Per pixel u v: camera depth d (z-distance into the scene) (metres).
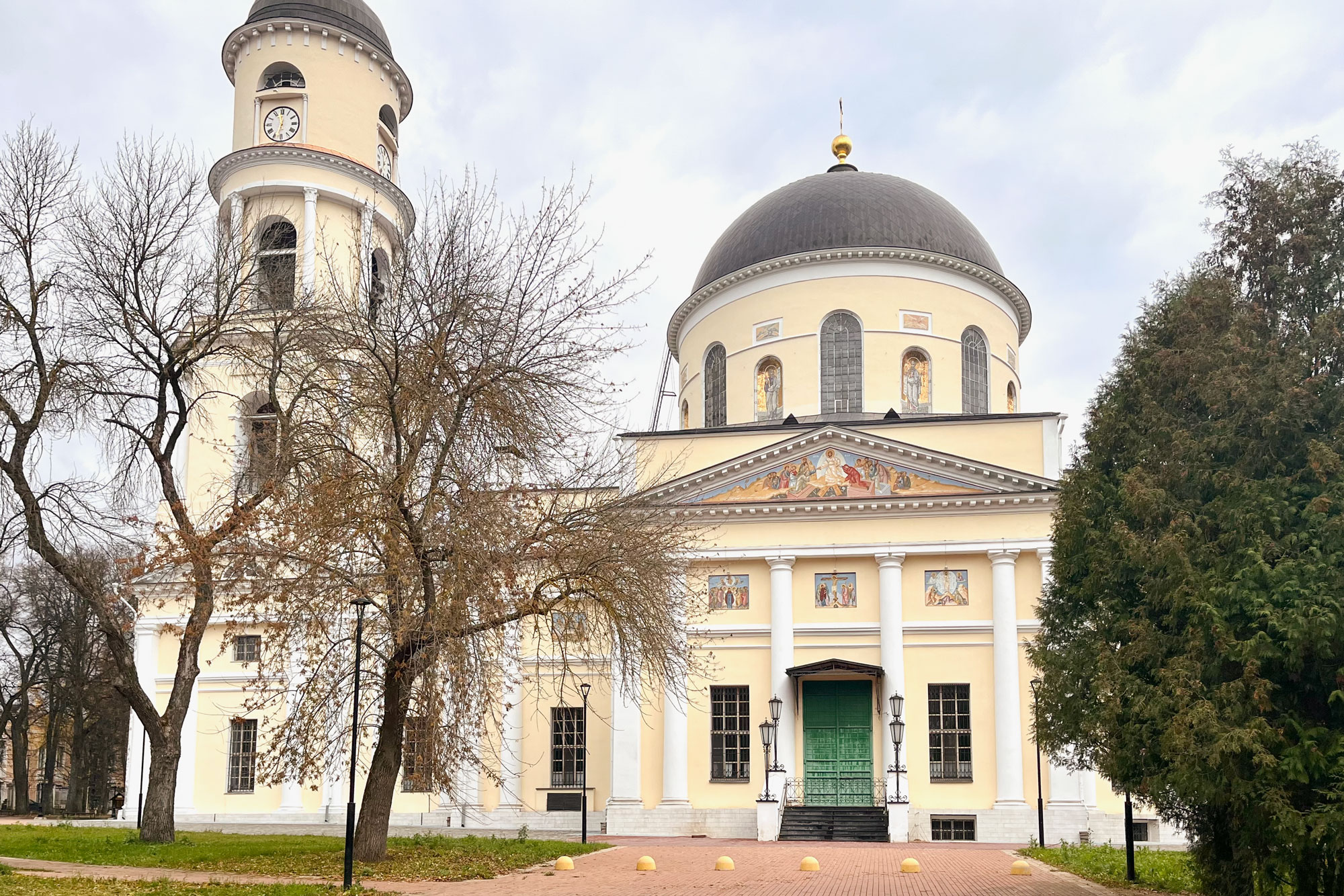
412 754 28.09
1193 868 23.88
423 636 25.05
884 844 39.06
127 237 30.75
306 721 27.08
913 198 55.31
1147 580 21.39
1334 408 20.16
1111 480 23.23
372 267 48.38
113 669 49.88
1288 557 19.44
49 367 30.25
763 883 25.12
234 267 32.91
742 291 54.50
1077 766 26.33
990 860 32.03
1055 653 24.41
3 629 65.62
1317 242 21.59
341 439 26.78
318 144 47.62
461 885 23.67
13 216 30.16
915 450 45.25
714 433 48.62
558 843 34.12
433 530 25.44
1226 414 21.16
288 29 48.28
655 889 23.55
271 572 26.42
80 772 67.31
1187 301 22.20
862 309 52.09
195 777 47.41
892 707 42.56
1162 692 20.05
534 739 46.56
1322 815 18.11
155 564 29.67
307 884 22.45
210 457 47.28
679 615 41.78
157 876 23.25
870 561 45.56
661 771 45.09
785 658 45.03
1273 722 19.28
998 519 44.81
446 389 26.62
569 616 27.97
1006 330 55.38
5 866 23.00
